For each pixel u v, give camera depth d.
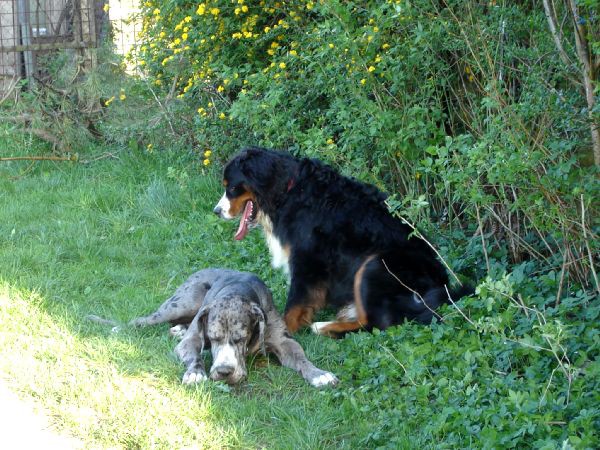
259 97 6.12
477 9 5.02
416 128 5.08
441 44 5.11
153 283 5.27
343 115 5.11
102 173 6.88
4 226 5.86
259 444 3.96
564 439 3.71
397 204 4.52
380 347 4.47
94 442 3.90
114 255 5.55
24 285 5.02
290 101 5.82
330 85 5.47
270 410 4.14
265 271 5.26
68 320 4.70
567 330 4.15
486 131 4.86
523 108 4.52
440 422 3.87
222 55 6.37
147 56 6.74
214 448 3.90
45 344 4.49
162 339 4.64
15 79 8.24
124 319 4.81
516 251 5.04
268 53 6.16
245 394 4.27
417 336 4.42
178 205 6.19
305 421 4.05
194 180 6.46
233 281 4.59
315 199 4.88
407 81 5.27
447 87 5.40
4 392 4.14
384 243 4.81
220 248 5.52
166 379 4.29
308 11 6.09
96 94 7.28
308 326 4.85
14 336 4.54
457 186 4.50
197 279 4.77
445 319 4.48
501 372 4.16
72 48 7.74
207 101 6.61
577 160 4.60
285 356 4.48
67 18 8.42
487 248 5.04
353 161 5.37
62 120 7.32
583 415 3.77
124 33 7.98
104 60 7.57
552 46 4.75
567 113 4.50
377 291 4.70
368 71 5.05
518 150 4.32
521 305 4.30
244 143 6.26
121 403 4.08
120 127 7.11
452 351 4.27
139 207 6.21
